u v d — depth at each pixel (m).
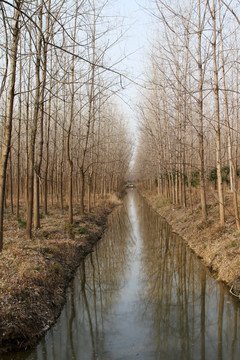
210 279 8.63
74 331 6.33
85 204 23.80
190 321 6.69
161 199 26.62
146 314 7.14
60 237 11.48
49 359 5.24
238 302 6.99
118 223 20.69
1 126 15.72
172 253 12.04
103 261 11.42
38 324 5.98
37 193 11.97
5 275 6.61
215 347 5.59
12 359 5.21
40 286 6.95
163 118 21.83
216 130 10.66
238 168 19.31
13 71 7.41
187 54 14.41
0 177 7.57
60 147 22.77
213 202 14.84
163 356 5.32
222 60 10.23
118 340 5.96
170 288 8.66
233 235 9.67
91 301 7.96
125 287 8.95
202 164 12.67
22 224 12.17
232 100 11.73
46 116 16.36
